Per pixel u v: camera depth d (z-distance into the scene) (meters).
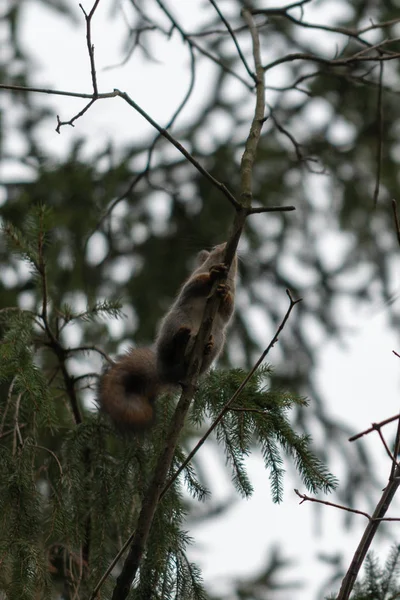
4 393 8.02
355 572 6.14
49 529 7.02
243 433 7.41
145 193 16.52
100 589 6.84
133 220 16.27
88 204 15.52
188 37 11.62
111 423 7.77
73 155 15.96
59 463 7.18
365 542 6.16
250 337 16.31
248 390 7.62
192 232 16.56
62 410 9.65
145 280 16.19
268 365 8.05
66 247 14.98
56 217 15.05
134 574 6.36
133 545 6.35
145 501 6.43
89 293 14.80
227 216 16.75
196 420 7.61
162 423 7.81
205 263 9.55
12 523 6.86
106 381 8.23
